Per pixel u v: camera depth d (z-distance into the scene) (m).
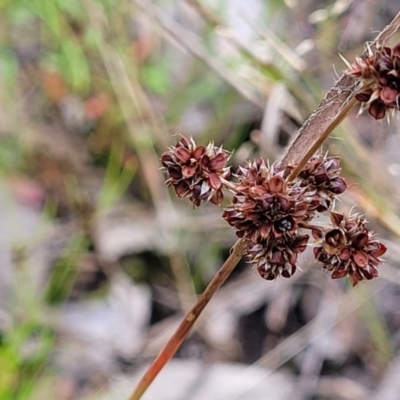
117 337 0.37
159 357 0.25
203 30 0.40
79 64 0.40
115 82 0.38
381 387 0.36
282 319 0.39
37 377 0.35
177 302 0.39
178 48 0.39
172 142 0.40
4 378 0.32
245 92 0.35
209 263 0.40
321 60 0.36
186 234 0.40
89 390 0.35
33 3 0.39
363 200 0.31
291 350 0.36
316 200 0.23
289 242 0.23
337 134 0.32
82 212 0.40
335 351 0.37
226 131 0.40
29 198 0.41
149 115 0.38
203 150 0.23
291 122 0.37
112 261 0.40
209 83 0.41
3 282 0.36
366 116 0.39
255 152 0.39
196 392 0.35
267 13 0.41
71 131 0.42
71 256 0.37
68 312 0.38
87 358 0.36
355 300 0.36
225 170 0.23
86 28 0.39
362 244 0.23
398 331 0.38
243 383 0.35
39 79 0.42
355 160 0.32
